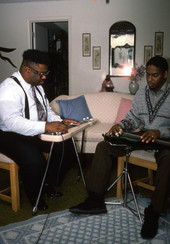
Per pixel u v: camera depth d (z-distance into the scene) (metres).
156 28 4.21
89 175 1.83
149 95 1.97
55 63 6.35
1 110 1.79
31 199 1.88
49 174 2.13
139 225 1.70
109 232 1.62
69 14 4.46
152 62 1.85
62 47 6.36
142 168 2.79
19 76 1.94
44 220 1.75
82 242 1.52
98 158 1.81
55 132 1.72
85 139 2.67
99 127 2.80
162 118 1.89
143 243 1.51
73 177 2.55
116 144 1.71
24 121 1.76
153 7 4.17
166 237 1.57
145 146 1.73
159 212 1.60
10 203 2.02
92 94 3.28
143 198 2.08
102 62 4.49
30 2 4.55
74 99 3.07
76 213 1.78
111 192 2.21
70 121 2.02
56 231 1.63
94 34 4.43
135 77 4.23
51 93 6.29
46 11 4.54
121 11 4.27
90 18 4.40
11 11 4.66
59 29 6.27
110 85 4.19
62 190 2.25
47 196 2.12
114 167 2.81
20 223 1.72
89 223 1.72
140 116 2.03
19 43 4.74
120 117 2.98
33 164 1.81
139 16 4.23
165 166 1.58
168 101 1.87
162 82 1.91
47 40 5.59
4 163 1.87
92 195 1.81
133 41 4.30
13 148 1.84
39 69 1.87
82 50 4.53
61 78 6.42
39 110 2.02
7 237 1.57
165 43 4.23
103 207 1.81
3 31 4.76
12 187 1.87
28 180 1.83
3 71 4.88
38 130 1.75
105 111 3.15
